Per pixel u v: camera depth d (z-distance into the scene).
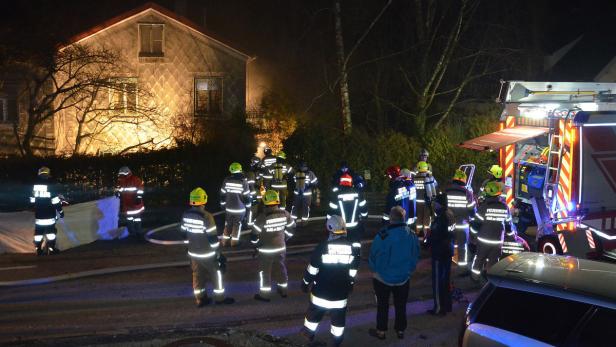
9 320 8.43
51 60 20.67
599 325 4.93
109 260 11.77
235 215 12.91
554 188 10.28
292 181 16.84
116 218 14.10
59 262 11.62
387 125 26.56
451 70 25.36
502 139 11.59
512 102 12.29
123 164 17.36
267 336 7.79
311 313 7.31
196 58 24.67
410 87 23.92
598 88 12.26
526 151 12.38
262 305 9.08
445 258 8.54
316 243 13.40
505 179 12.60
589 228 10.09
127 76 24.28
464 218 10.70
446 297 8.61
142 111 23.20
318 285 7.20
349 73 26.16
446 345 7.53
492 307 5.42
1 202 16.38
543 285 5.29
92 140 23.30
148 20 24.34
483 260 10.09
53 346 7.42
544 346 5.00
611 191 10.21
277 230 9.14
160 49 24.59
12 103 23.55
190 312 8.77
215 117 24.52
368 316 8.62
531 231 13.55
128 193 13.57
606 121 10.08
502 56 23.42
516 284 5.39
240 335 7.84
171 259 11.86
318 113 26.31
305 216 15.29
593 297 5.04
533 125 11.87
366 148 20.09
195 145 19.34
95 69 23.39
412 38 24.27
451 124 23.58
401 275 7.59
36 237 12.07
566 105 11.91
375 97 25.23
